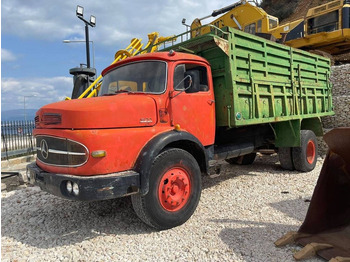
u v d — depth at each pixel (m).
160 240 3.54
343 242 3.12
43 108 3.90
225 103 5.00
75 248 3.43
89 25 10.77
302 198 4.89
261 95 5.61
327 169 3.38
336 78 10.18
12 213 4.66
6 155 9.47
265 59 5.68
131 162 3.65
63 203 5.02
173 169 3.93
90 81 9.94
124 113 3.68
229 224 3.90
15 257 3.26
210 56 5.14
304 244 3.14
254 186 5.69
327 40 11.70
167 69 4.28
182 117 4.37
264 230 3.67
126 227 3.97
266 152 7.47
